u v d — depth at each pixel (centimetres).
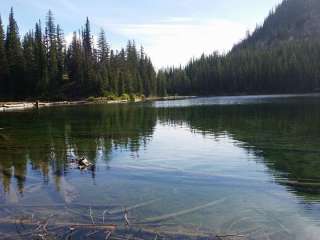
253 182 1348
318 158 1744
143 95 11938
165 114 4684
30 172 1544
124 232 903
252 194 1202
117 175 1475
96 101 9338
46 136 2680
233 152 1933
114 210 1063
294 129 2798
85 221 978
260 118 3719
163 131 2908
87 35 11244
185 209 1065
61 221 980
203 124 3353
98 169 1586
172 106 6681
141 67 13388
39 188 1297
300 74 13600
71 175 1487
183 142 2317
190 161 1736
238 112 4619
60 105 7975
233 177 1422
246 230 918
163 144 2250
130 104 8044
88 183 1359
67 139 2516
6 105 6856
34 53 9762
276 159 1733
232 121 3528
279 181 1357
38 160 1792
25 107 7094
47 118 4300
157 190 1259
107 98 9844
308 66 13575
